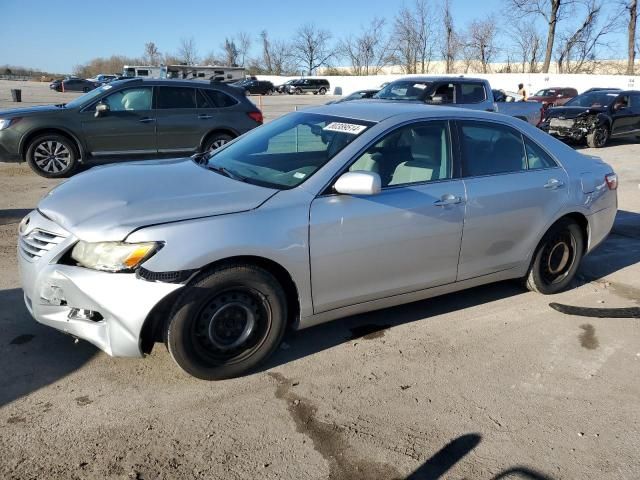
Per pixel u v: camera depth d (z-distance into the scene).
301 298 3.40
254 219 3.15
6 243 5.69
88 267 2.95
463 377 3.48
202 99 10.00
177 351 3.09
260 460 2.66
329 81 53.88
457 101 12.26
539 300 4.74
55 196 3.46
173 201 3.19
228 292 3.16
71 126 9.09
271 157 3.85
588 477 2.65
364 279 3.61
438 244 3.87
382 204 3.56
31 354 3.48
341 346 3.80
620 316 4.46
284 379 3.36
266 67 77.62
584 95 17.23
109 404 3.02
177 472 2.55
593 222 4.86
